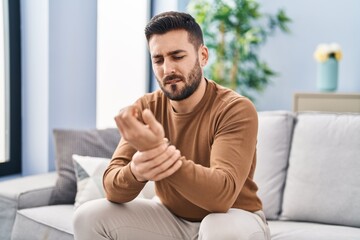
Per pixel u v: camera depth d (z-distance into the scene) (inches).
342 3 129.0
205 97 51.3
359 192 64.2
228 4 129.4
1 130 94.0
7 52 91.7
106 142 84.0
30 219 66.8
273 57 138.0
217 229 41.8
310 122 71.4
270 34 137.6
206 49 51.2
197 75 49.1
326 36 131.6
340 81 130.8
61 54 91.9
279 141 72.6
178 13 49.3
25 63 93.0
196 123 51.0
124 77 121.3
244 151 46.0
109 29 113.8
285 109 138.3
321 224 65.9
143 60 129.8
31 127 93.3
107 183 47.7
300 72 135.6
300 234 58.3
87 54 98.7
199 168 42.4
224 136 46.8
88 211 46.6
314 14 132.4
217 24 126.0
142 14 128.3
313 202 66.3
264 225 47.8
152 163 40.2
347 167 65.9
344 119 69.6
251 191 50.7
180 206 50.5
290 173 70.0
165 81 48.3
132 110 39.0
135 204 49.5
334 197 65.3
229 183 42.9
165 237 49.0
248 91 140.4
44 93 90.4
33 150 93.5
